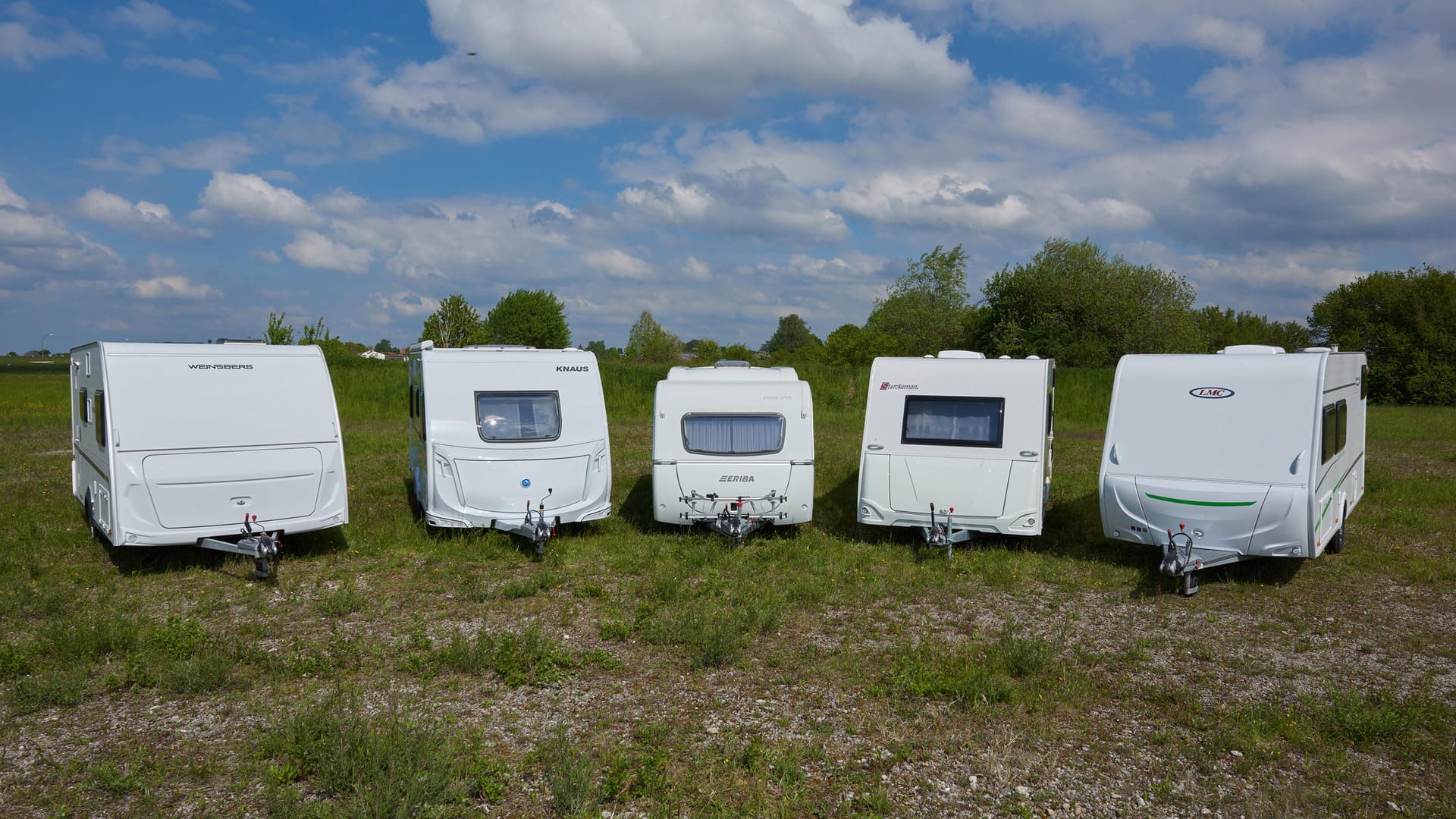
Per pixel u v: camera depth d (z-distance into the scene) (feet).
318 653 21.70
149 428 27.94
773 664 21.44
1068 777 15.88
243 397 29.48
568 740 17.17
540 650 21.54
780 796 15.03
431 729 17.12
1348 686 20.16
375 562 31.40
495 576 29.81
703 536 35.27
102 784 15.29
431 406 33.65
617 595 27.71
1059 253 164.66
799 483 34.45
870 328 196.03
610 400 96.37
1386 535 35.58
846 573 30.01
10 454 58.85
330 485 30.68
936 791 15.31
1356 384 35.40
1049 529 37.29
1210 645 23.02
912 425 33.45
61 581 28.40
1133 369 30.12
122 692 19.58
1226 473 27.81
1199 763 16.37
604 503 35.17
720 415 34.60
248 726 17.81
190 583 28.45
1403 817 14.55
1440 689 19.94
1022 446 32.30
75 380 35.96
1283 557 28.12
